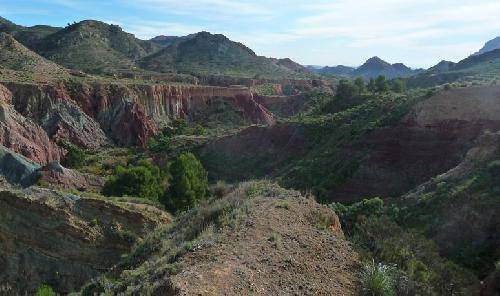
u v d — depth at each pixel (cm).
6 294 2983
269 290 1097
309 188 4516
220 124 10688
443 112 4509
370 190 4262
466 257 2086
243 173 6162
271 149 6316
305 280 1198
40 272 3092
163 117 10612
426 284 1330
